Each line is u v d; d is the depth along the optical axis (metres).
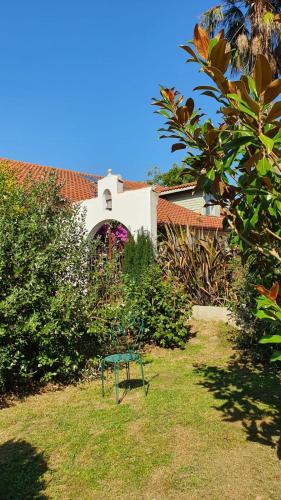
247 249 3.22
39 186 9.41
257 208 2.75
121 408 5.27
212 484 3.52
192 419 4.85
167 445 4.24
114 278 8.01
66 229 7.66
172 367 7.14
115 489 3.53
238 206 2.96
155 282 8.77
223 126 2.84
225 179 2.99
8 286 6.08
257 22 15.25
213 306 10.61
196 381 6.31
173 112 3.09
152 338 8.58
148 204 13.52
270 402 5.34
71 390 6.11
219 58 2.42
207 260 11.17
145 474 3.72
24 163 19.52
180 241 11.63
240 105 2.32
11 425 4.87
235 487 3.47
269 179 2.53
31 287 6.04
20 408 5.40
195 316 10.56
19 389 6.07
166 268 11.42
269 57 15.02
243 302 7.85
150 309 8.47
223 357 7.65
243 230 2.93
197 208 20.94
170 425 4.71
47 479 3.70
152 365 7.31
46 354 6.17
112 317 7.25
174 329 8.45
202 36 2.48
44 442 4.39
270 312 2.39
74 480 3.68
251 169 2.65
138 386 6.16
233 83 2.38
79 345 6.83
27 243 6.51
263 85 2.22
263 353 7.26
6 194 10.32
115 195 14.40
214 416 4.93
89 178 21.38
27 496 3.46
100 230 16.09
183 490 3.46
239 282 8.17
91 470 3.82
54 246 6.78
